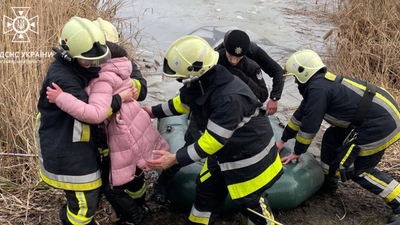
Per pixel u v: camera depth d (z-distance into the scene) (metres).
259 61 3.47
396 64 5.05
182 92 2.47
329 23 7.48
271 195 3.13
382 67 4.98
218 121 2.35
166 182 3.15
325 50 6.24
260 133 2.54
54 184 2.47
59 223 3.10
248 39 2.95
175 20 7.39
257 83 3.19
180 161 2.47
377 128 2.93
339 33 5.54
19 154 3.55
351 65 5.11
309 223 3.24
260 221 2.75
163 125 3.80
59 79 2.27
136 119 2.59
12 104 3.74
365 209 3.39
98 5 5.69
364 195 3.54
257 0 8.79
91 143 2.46
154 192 3.19
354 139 3.02
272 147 2.64
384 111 2.93
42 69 3.87
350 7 5.69
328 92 2.94
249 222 2.84
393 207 3.14
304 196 3.23
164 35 6.73
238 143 2.51
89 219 2.58
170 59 2.36
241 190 2.62
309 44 6.57
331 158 3.37
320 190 3.58
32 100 3.78
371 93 2.94
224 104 2.33
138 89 2.76
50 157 2.41
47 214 3.18
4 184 3.39
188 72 2.31
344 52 5.38
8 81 3.67
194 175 3.15
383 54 4.99
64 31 2.25
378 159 3.08
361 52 5.12
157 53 6.07
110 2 5.77
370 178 3.10
